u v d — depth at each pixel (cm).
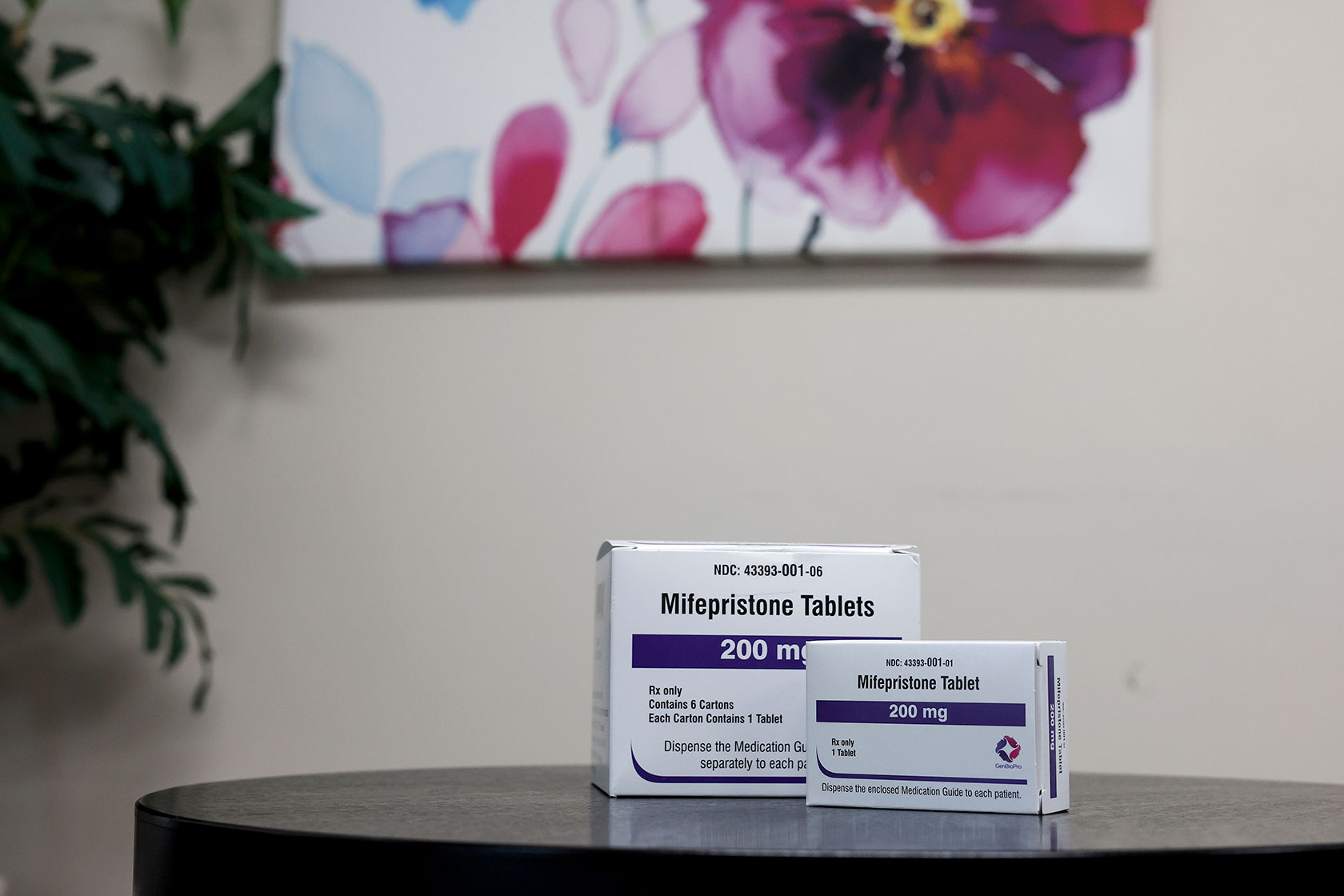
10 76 143
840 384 154
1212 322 149
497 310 162
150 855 59
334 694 159
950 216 150
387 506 161
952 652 67
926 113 151
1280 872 49
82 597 144
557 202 157
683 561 75
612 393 158
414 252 159
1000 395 151
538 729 155
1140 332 150
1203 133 151
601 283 160
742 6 156
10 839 159
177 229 153
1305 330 147
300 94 163
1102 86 149
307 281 166
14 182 137
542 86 159
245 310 155
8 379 139
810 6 155
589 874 48
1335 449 145
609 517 156
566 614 156
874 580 76
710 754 73
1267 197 149
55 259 153
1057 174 149
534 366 160
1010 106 150
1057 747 66
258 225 162
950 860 47
